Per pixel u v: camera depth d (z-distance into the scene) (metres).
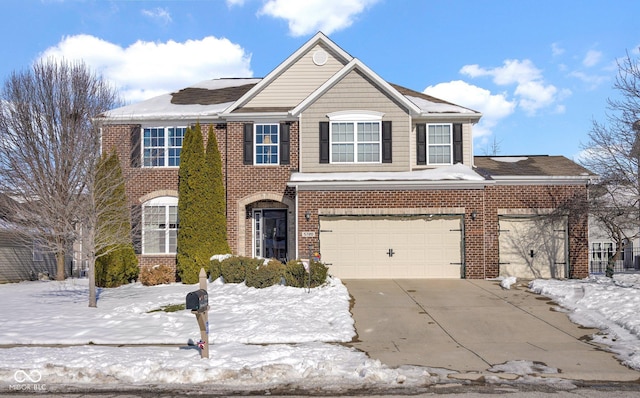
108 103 16.77
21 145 15.79
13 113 15.90
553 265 19.86
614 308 13.22
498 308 14.18
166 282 20.11
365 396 7.79
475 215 18.67
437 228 18.84
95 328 12.12
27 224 16.94
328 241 18.86
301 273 16.25
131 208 19.20
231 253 20.38
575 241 19.83
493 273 19.67
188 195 20.02
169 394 7.91
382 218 18.89
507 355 10.12
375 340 11.29
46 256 25.77
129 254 20.19
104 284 19.39
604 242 26.75
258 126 21.12
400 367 9.25
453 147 20.86
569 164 21.83
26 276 24.42
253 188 20.88
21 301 16.25
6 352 10.05
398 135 20.27
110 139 21.23
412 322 12.81
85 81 16.48
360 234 18.88
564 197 19.94
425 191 18.84
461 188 18.75
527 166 21.72
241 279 17.70
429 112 20.66
